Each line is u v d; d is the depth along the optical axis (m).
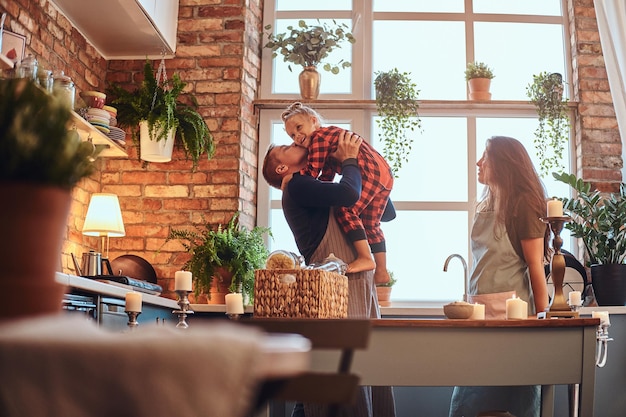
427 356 2.37
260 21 5.61
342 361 0.99
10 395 0.60
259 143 5.48
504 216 3.32
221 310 4.62
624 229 4.73
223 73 5.25
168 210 5.11
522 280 3.35
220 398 0.60
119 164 5.15
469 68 5.52
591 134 5.42
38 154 0.72
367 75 5.61
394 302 5.34
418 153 5.50
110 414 0.61
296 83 5.59
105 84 5.28
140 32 4.98
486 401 3.22
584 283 4.90
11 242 0.71
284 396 0.78
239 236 4.88
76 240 4.79
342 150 3.57
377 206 3.92
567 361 2.39
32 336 0.61
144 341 0.61
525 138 5.55
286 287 2.56
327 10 5.68
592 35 5.58
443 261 5.39
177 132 5.13
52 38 4.55
